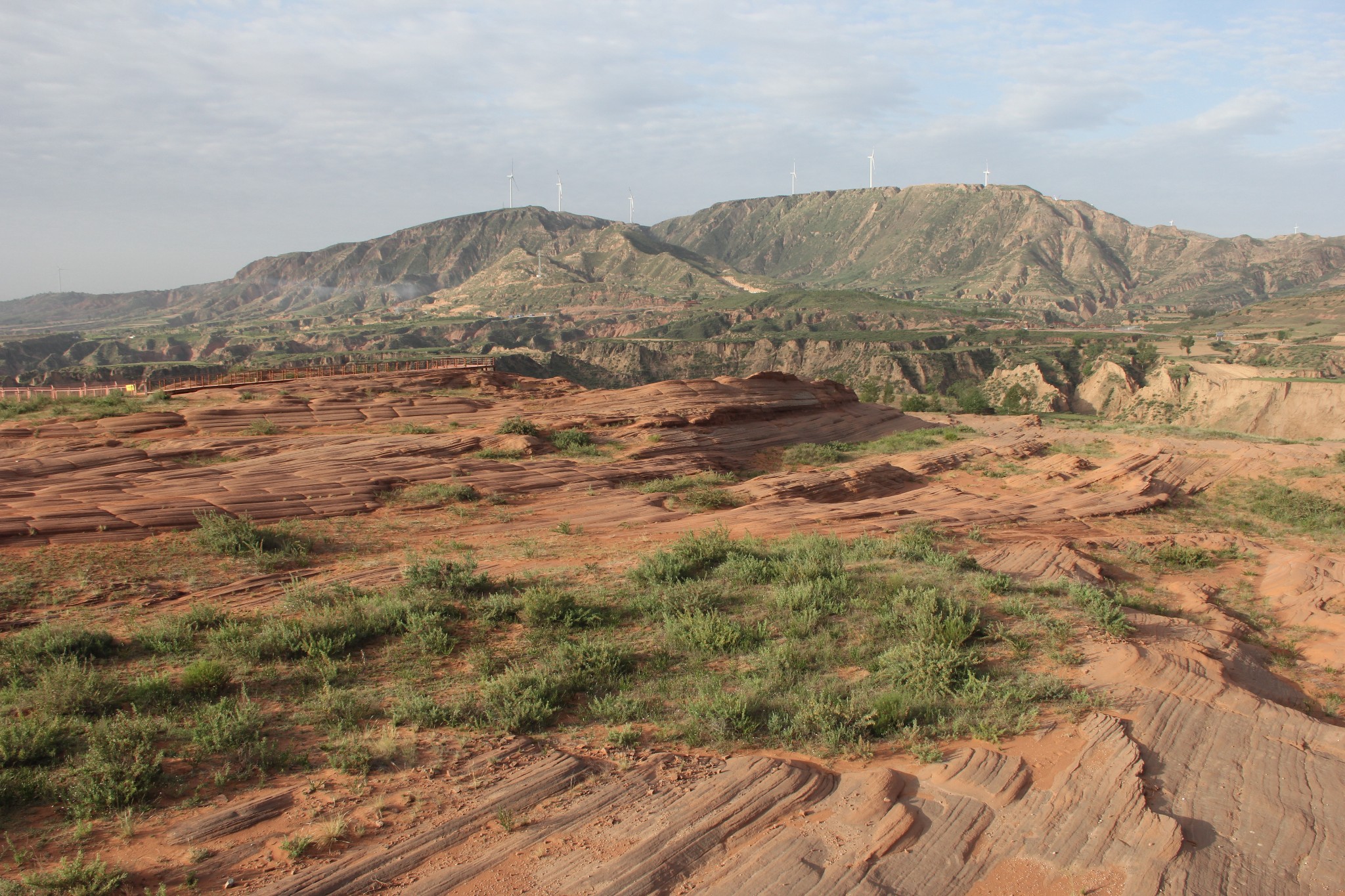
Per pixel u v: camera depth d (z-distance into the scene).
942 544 17.88
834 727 8.26
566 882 5.64
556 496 22.58
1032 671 10.03
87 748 7.12
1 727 7.18
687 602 12.27
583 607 11.88
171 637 10.28
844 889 5.76
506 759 7.39
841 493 26.73
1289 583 16.91
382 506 20.12
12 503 16.66
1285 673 11.80
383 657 9.94
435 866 5.76
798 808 6.80
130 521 16.19
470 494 21.42
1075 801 7.02
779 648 10.25
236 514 17.62
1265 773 7.70
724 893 5.65
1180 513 27.62
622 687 9.27
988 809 6.90
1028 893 5.86
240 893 5.30
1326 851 6.46
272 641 9.90
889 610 12.04
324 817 6.29
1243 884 6.03
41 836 5.84
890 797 6.98
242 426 28.39
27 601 11.79
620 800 6.78
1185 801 7.16
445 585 12.57
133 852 5.70
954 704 8.96
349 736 7.69
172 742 7.37
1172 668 10.21
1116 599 13.52
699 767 7.43
